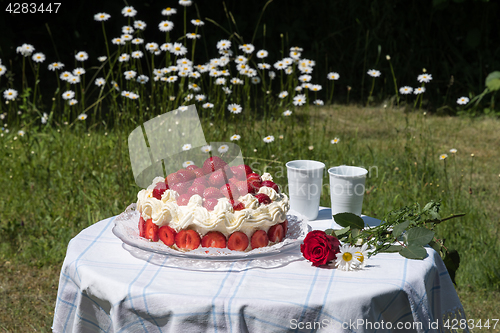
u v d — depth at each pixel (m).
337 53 9.20
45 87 8.45
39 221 3.88
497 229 3.63
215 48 8.99
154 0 9.25
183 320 1.26
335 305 1.26
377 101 8.53
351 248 1.46
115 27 9.01
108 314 1.42
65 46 9.01
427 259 1.53
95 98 7.88
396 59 8.77
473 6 8.90
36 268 3.45
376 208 3.91
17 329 2.79
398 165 4.84
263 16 9.29
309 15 9.57
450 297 1.62
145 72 9.07
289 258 1.53
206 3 9.31
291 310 1.24
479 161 5.62
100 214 3.84
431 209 1.72
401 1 9.09
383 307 1.32
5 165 4.66
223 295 1.29
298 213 1.86
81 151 4.72
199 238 1.48
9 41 8.22
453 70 8.80
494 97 8.29
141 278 1.39
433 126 7.12
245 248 1.49
